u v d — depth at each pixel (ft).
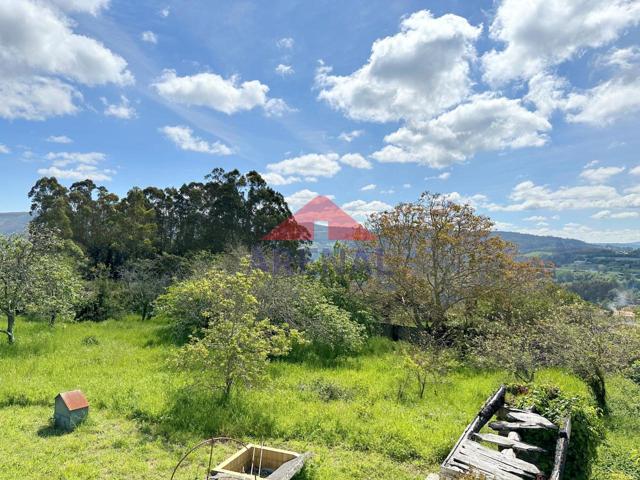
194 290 37.47
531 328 48.16
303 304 56.65
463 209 66.95
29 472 20.24
